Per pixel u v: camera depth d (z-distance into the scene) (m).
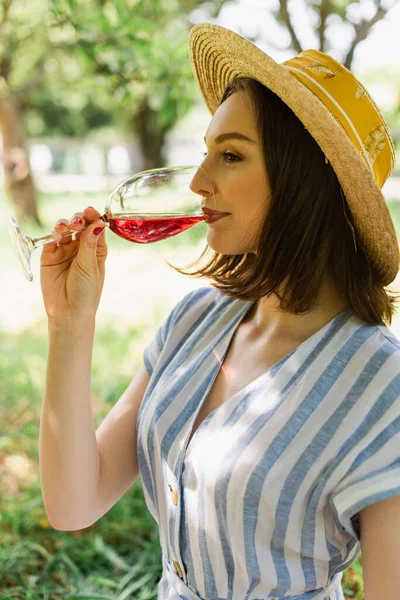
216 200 1.40
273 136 1.34
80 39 3.63
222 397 1.43
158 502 1.50
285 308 1.38
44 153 34.19
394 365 1.26
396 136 18.94
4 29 6.81
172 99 4.02
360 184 1.27
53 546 3.10
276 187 1.35
